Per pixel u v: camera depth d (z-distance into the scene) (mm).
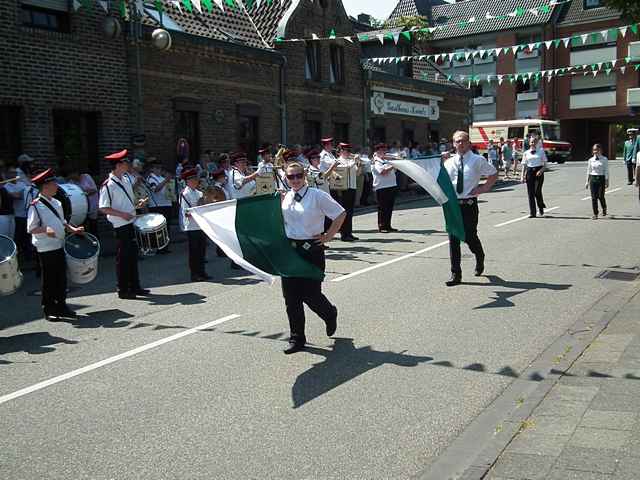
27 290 10328
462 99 34844
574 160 50031
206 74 19844
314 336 7215
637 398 4996
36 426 5129
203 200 10672
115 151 17203
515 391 5523
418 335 7117
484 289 9094
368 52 30719
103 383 6008
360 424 4992
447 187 9406
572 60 46219
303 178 6672
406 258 11648
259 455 4547
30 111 15203
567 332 7031
